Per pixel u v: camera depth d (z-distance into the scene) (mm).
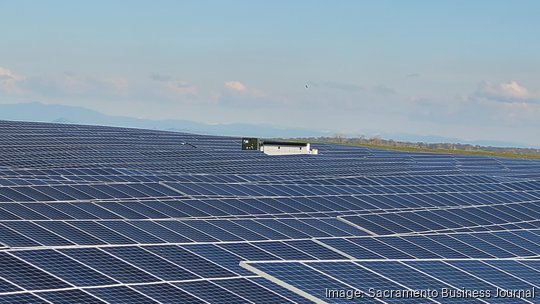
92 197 62969
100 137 119125
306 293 42312
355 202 75938
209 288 41750
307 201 73562
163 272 43031
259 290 42312
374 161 126000
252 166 104562
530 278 50156
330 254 52531
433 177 99938
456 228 69062
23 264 40594
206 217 61719
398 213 71000
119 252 45250
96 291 39062
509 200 86938
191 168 98625
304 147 123938
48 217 52875
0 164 87938
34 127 120312
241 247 50562
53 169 78375
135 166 96688
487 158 150000
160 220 55562
